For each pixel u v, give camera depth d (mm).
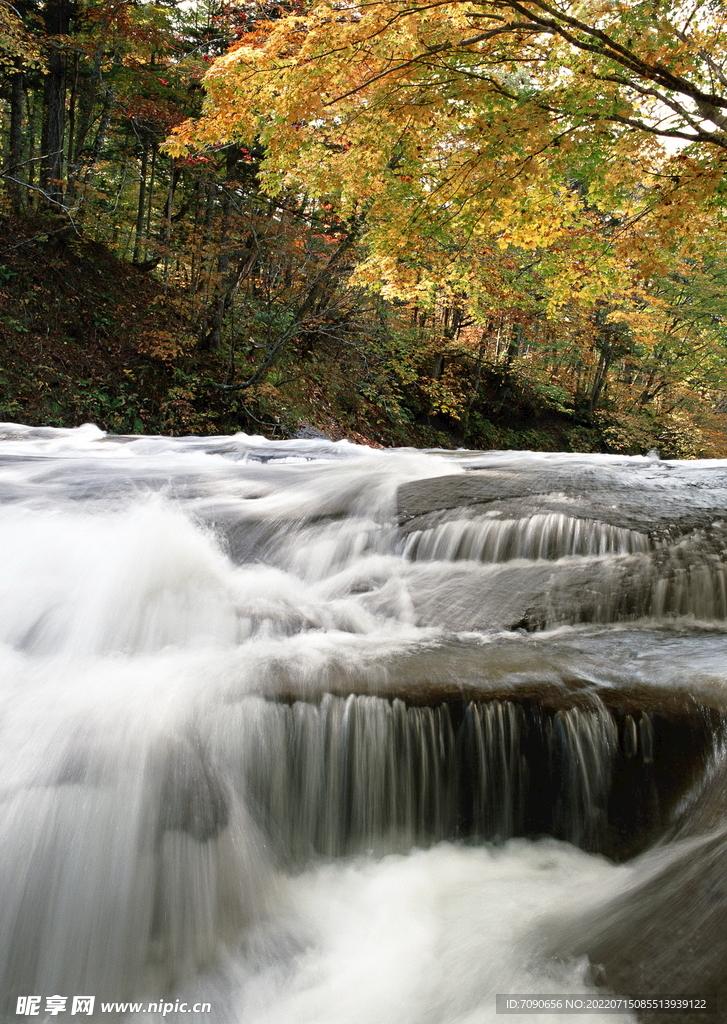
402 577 5191
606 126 6977
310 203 15125
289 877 3344
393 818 3543
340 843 3508
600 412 26266
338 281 15406
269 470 8000
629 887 2992
